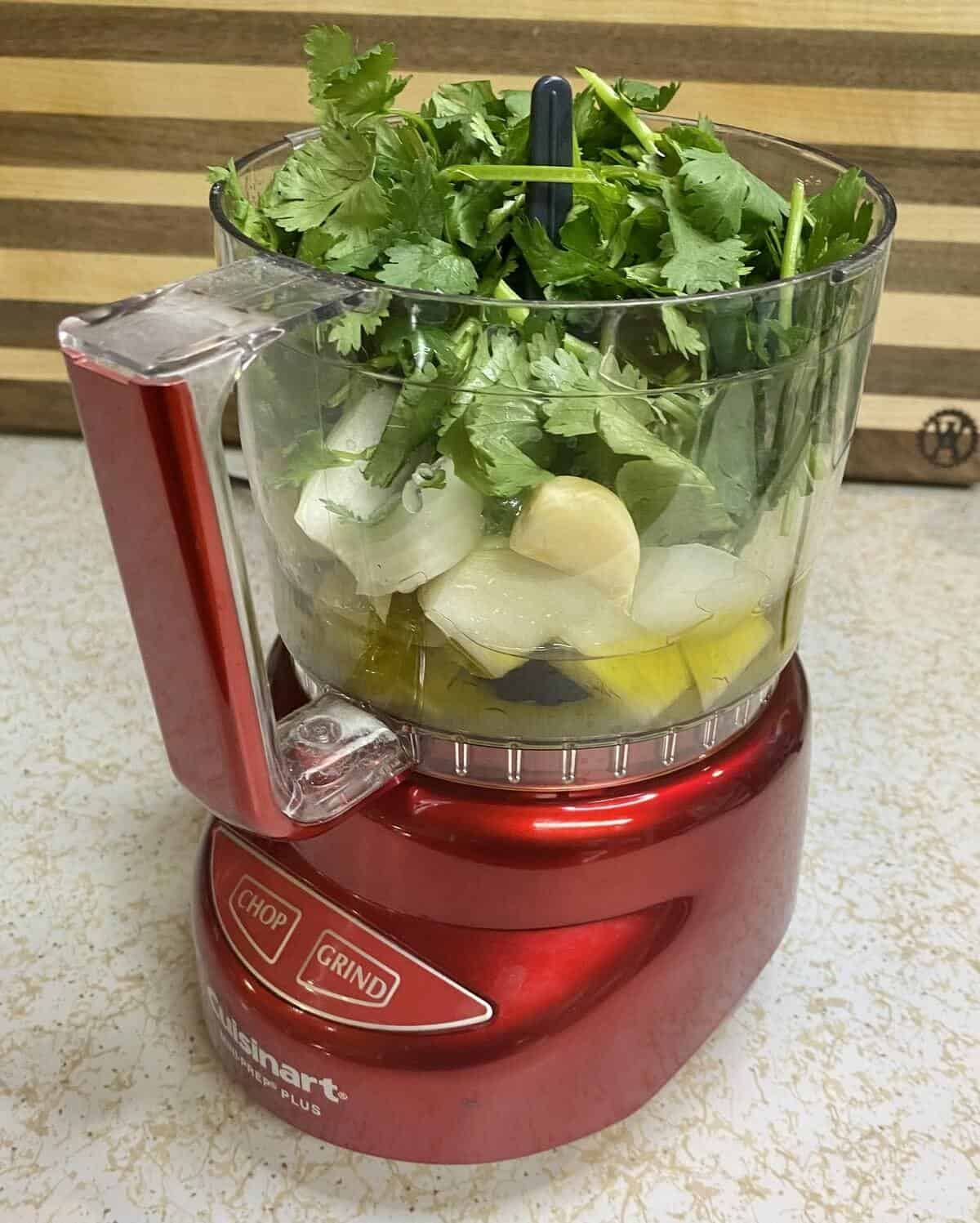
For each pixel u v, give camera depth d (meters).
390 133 0.37
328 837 0.41
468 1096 0.39
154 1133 0.43
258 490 0.41
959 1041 0.46
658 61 0.69
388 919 0.41
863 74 0.68
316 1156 0.42
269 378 0.36
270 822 0.36
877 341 0.77
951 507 0.80
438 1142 0.40
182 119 0.73
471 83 0.44
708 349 0.31
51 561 0.73
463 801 0.39
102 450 0.30
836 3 0.66
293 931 0.42
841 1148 0.42
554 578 0.33
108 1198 0.40
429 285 0.33
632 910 0.40
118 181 0.76
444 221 0.35
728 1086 0.45
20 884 0.52
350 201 0.35
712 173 0.35
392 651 0.37
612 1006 0.40
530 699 0.36
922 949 0.50
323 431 0.34
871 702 0.64
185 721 0.35
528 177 0.34
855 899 0.52
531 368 0.30
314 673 0.42
